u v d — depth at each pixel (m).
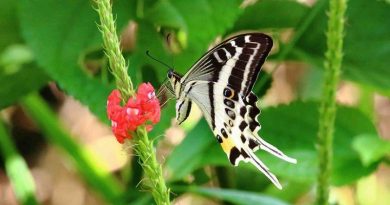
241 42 0.58
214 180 0.86
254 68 0.59
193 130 0.79
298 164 0.80
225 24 0.73
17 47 0.85
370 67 0.81
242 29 0.81
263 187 0.85
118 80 0.54
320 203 0.67
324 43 0.81
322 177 0.67
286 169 0.80
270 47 0.58
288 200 0.86
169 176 0.78
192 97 0.60
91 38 0.74
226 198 0.75
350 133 0.81
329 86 0.65
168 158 0.78
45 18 0.74
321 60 0.82
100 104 0.74
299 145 0.81
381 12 0.79
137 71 0.74
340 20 0.64
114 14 0.74
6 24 0.79
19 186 0.87
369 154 0.73
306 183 0.83
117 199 0.83
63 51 0.74
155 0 0.74
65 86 0.73
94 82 0.74
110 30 0.54
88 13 0.74
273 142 0.81
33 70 0.81
